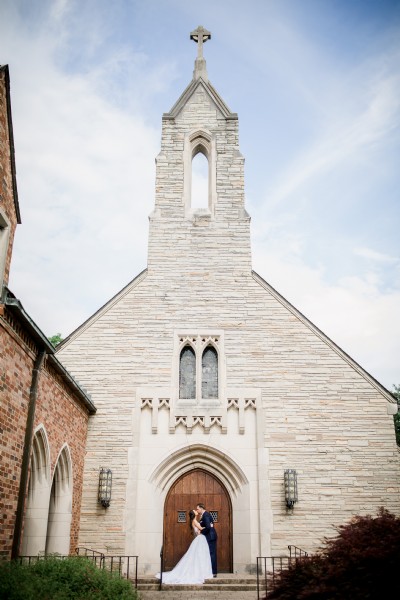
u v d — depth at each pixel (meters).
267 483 13.02
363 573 6.56
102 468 13.14
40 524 10.20
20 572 7.48
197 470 13.55
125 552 12.48
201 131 16.58
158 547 12.77
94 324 14.34
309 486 13.02
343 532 7.71
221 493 13.38
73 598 7.62
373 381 13.86
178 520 13.19
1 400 8.32
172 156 16.25
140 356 14.06
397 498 12.95
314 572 7.64
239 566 12.60
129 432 13.44
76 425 12.48
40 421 9.98
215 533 12.54
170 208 15.61
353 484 13.05
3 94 8.80
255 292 14.69
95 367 13.98
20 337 9.00
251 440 13.43
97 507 12.83
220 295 14.66
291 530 12.66
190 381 14.05
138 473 13.12
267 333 14.29
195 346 14.21
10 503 8.72
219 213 15.58
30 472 10.35
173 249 15.13
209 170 16.28
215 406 13.65
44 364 10.17
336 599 6.53
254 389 13.80
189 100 16.94
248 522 12.77
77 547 12.37
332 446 13.34
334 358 14.05
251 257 15.09
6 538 8.58
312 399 13.72
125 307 14.50
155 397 13.73
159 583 11.63
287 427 13.48
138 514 12.81
